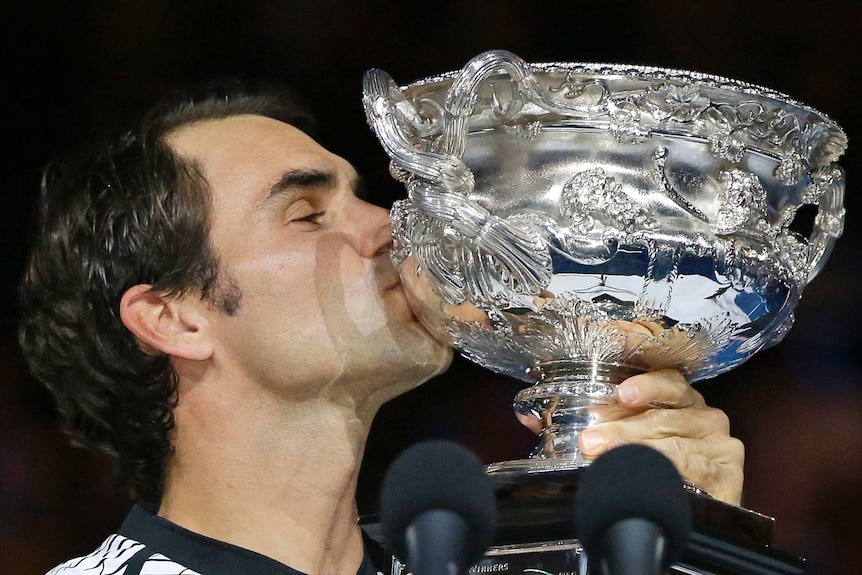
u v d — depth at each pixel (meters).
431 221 5.43
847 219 11.30
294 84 11.15
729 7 11.18
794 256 5.47
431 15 11.26
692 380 6.00
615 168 5.20
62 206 6.72
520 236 5.12
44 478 11.20
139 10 11.08
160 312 6.39
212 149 6.48
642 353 5.51
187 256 6.32
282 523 6.30
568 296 5.23
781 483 11.37
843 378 11.39
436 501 4.09
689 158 5.22
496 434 11.21
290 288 6.22
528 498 5.33
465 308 5.49
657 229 5.12
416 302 5.75
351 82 11.20
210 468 6.38
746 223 5.23
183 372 6.43
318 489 6.33
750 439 11.48
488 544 4.15
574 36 11.25
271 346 6.20
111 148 6.66
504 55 5.13
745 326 5.45
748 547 5.33
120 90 11.03
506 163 5.28
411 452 4.16
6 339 11.37
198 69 11.09
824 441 11.34
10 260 11.28
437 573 4.05
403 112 5.41
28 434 11.27
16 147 11.12
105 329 6.52
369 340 6.18
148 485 6.57
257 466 6.32
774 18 11.16
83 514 11.16
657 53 11.23
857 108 11.14
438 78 5.34
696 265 5.17
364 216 6.34
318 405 6.30
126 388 6.51
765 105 5.25
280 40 11.17
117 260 6.48
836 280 11.38
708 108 5.19
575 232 5.12
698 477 5.81
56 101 11.05
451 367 11.30
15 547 11.05
